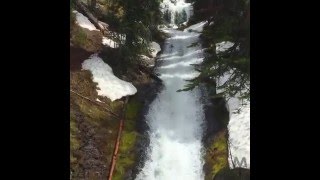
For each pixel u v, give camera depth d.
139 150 14.45
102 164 13.13
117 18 18.31
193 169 14.45
